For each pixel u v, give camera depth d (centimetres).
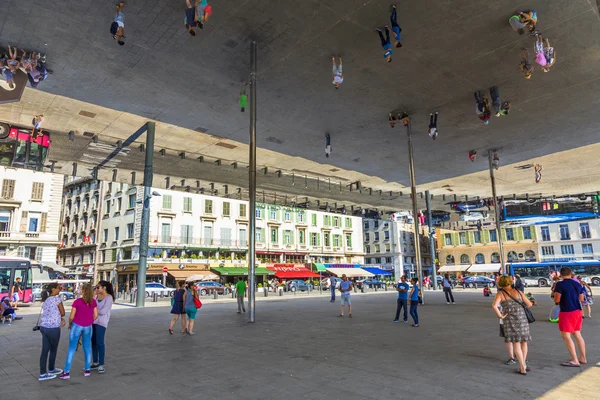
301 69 1313
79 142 2036
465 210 4000
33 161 1862
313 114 1662
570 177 2880
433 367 611
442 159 2302
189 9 877
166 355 730
